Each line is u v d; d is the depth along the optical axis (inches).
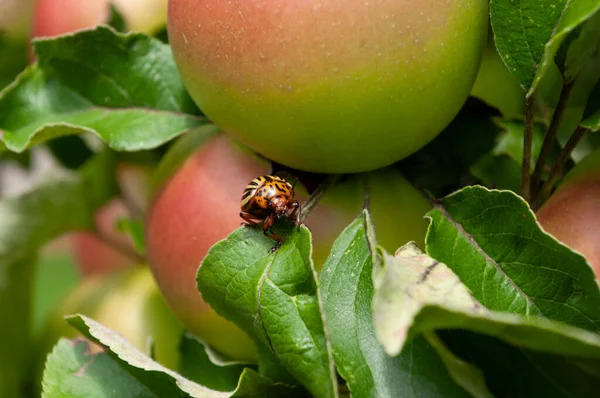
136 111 12.3
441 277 10.0
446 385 10.5
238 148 11.6
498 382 10.6
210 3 10.5
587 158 11.1
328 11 10.2
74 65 12.3
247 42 10.4
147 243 12.1
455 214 10.8
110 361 11.8
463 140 11.7
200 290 10.9
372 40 10.3
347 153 10.9
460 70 10.7
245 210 10.9
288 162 11.1
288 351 10.2
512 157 11.7
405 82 10.4
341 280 10.7
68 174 14.3
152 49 12.3
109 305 13.6
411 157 11.6
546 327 9.5
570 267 10.1
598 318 10.1
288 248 10.6
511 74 11.2
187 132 12.3
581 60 10.7
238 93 10.6
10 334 14.4
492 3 10.5
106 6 13.2
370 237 10.5
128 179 14.6
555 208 10.9
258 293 10.5
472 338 10.7
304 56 10.3
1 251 14.1
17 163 16.4
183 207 11.5
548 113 12.0
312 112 10.5
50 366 11.7
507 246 10.5
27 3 15.5
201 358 11.9
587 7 10.0
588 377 10.5
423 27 10.3
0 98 12.2
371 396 10.3
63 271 23.7
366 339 10.5
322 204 11.2
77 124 12.1
